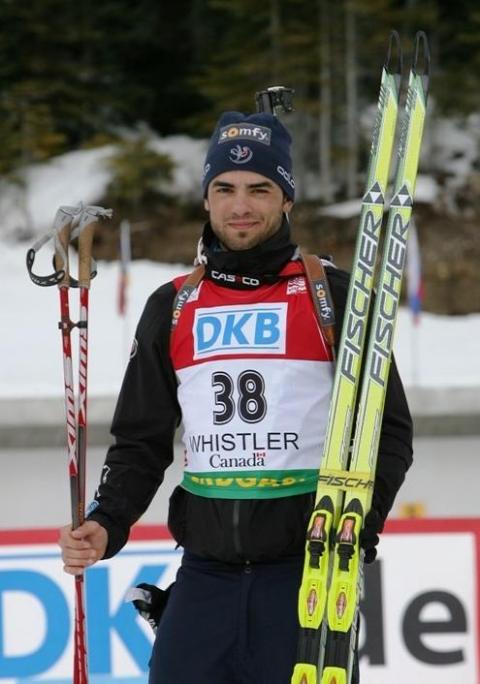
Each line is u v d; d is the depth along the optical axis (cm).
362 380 520
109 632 934
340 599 495
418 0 3916
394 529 966
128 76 4109
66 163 3766
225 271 529
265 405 512
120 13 4000
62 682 941
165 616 529
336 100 3925
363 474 504
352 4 3659
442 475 1091
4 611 941
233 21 3966
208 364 521
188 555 538
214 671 512
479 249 3362
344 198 3809
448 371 2548
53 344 2812
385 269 534
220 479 515
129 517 544
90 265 538
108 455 556
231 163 526
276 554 512
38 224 3588
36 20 3875
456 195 3609
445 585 963
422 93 572
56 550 946
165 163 3672
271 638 505
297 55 3716
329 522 496
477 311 3203
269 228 526
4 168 3675
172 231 3534
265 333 517
